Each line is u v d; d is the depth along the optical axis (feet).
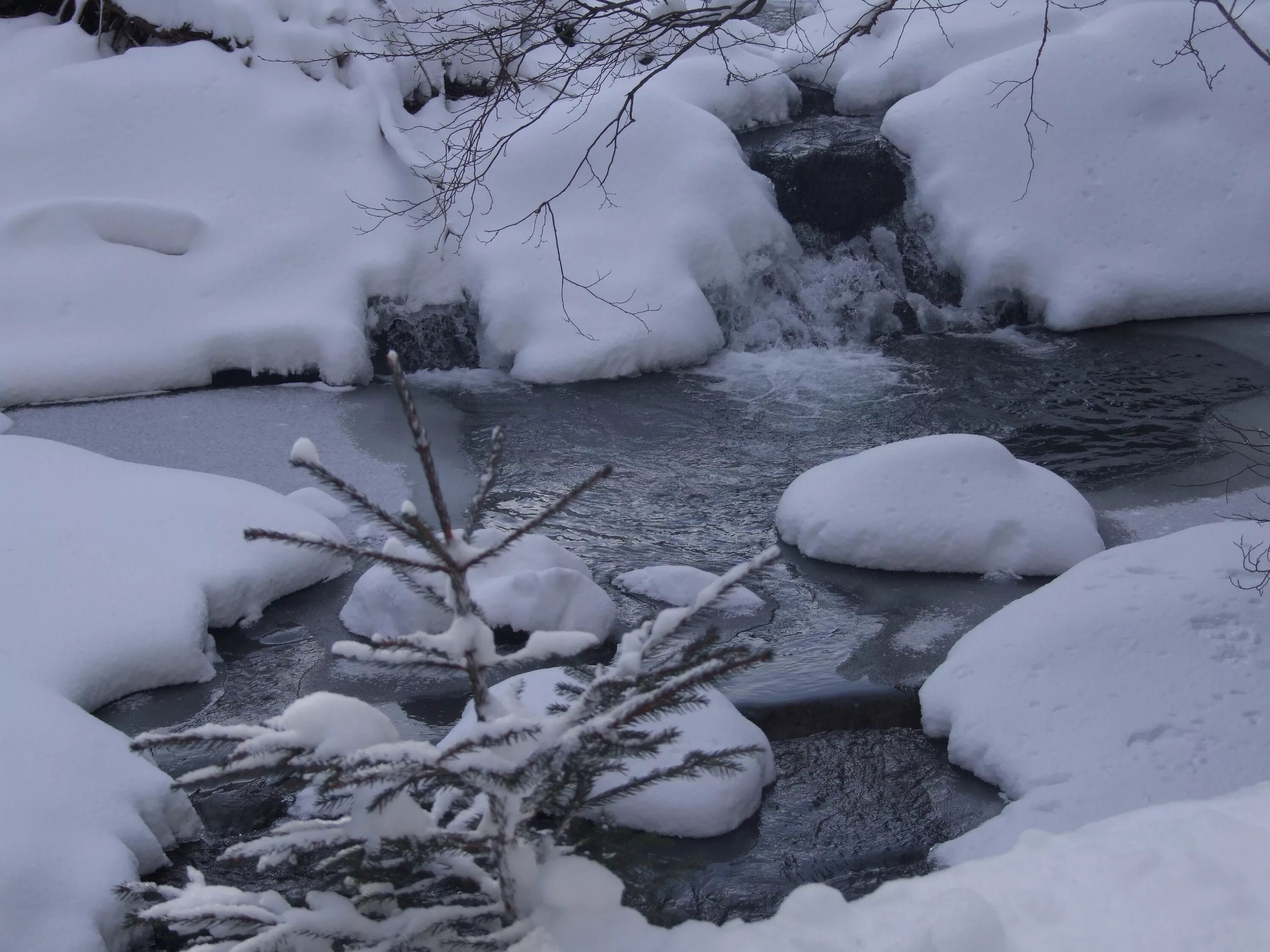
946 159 41.37
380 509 9.07
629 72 44.39
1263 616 19.04
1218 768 16.71
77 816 14.73
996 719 18.15
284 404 33.76
